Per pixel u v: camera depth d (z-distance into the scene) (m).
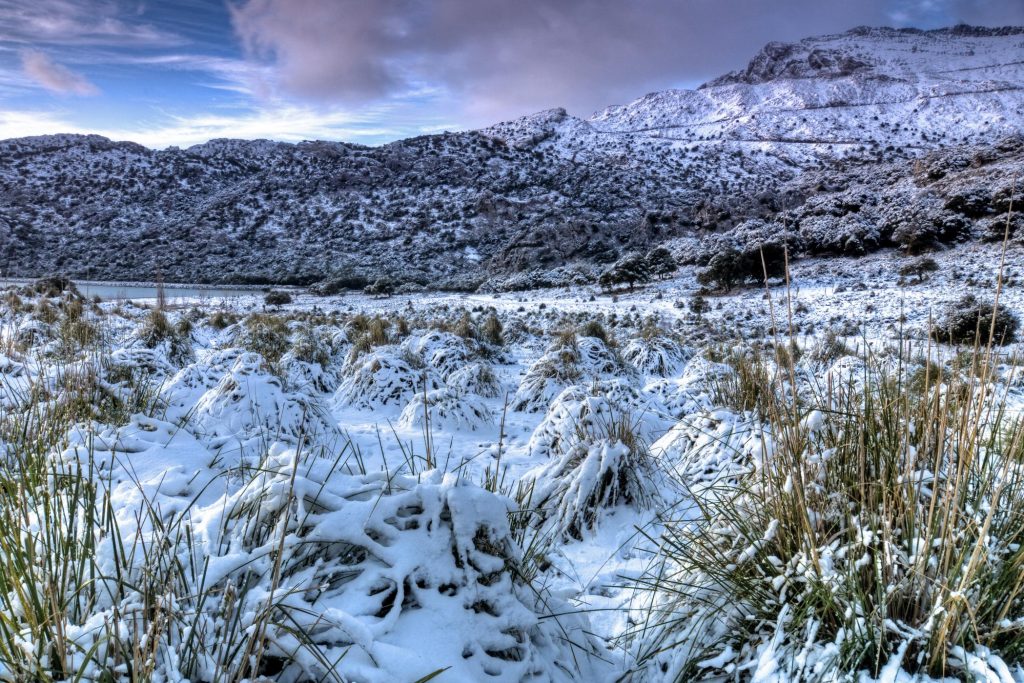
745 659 1.78
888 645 1.59
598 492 3.15
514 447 4.81
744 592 1.87
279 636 1.43
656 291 35.75
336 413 6.09
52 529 1.73
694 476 3.20
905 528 1.78
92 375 4.04
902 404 2.20
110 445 3.00
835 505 1.92
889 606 1.67
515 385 8.06
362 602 1.63
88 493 1.83
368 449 4.53
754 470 2.44
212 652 1.37
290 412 4.39
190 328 10.91
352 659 1.47
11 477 2.06
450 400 5.55
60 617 1.30
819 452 2.12
